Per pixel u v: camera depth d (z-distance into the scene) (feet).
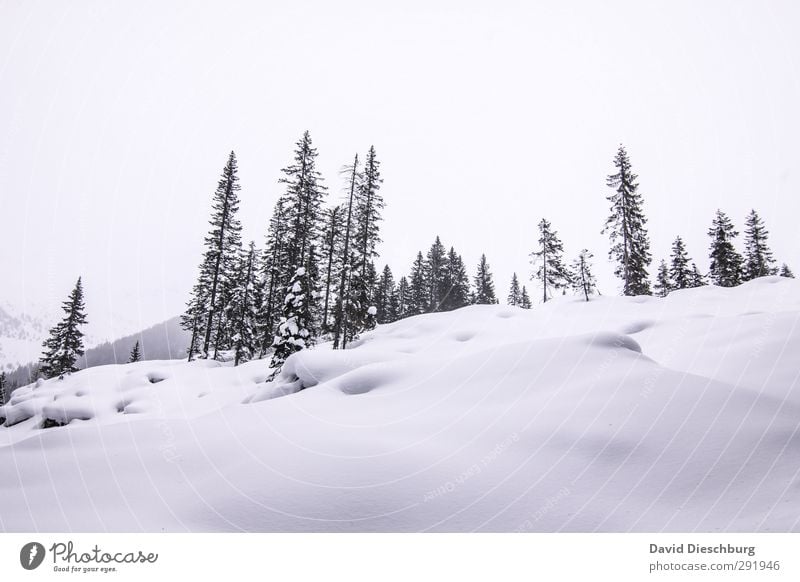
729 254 118.11
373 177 86.38
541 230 125.59
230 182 96.68
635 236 101.60
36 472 17.39
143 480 15.97
